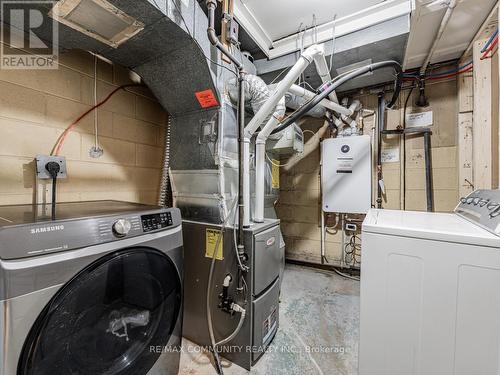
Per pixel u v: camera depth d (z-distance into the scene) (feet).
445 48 6.61
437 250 2.79
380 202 8.36
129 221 3.03
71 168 4.75
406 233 2.94
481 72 5.77
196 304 5.18
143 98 6.14
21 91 4.09
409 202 8.09
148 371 3.42
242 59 5.96
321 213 9.60
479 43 5.80
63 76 4.61
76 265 2.49
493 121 5.54
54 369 2.44
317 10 5.68
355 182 8.30
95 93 5.13
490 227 2.75
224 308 4.54
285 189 10.34
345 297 7.18
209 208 5.21
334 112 8.79
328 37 6.24
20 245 2.14
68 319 2.52
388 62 5.77
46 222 2.34
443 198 7.61
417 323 2.90
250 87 5.03
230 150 5.20
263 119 4.76
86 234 2.59
